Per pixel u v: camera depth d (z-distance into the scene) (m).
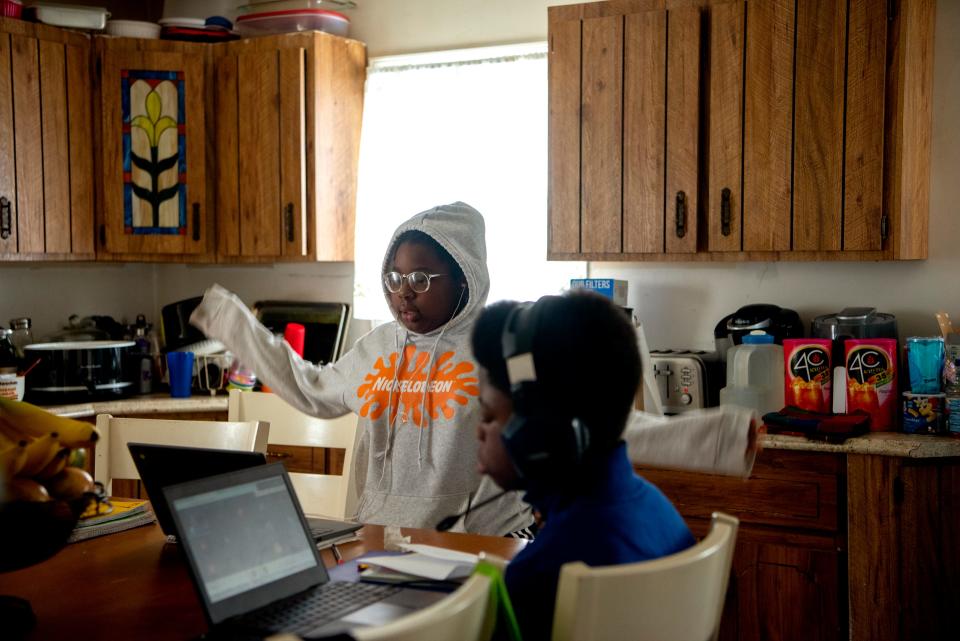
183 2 4.14
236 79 3.62
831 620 2.62
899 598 2.54
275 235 3.59
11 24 3.39
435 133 3.56
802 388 2.77
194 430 2.29
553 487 1.18
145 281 4.25
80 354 3.34
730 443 1.63
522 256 3.42
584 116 3.07
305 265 3.94
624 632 1.03
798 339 2.81
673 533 1.23
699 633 1.16
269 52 3.55
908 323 2.97
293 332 3.63
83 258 3.64
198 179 3.65
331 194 3.62
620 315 1.17
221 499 1.31
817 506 2.62
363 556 1.56
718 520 1.23
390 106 3.65
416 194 3.60
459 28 3.57
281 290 4.00
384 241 3.65
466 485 2.07
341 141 3.65
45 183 3.50
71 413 3.24
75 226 3.60
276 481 1.42
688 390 2.96
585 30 3.05
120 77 3.62
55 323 3.92
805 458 2.62
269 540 1.35
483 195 3.47
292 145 3.54
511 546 1.70
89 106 3.63
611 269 3.37
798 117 2.80
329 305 3.79
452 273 2.15
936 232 2.93
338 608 1.29
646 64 2.97
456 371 2.10
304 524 1.42
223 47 3.64
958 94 2.87
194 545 1.24
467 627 0.98
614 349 1.14
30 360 3.34
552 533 1.15
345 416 2.42
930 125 2.90
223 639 1.19
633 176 3.01
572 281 3.08
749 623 2.71
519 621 1.12
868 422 2.65
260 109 3.58
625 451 1.21
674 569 1.06
